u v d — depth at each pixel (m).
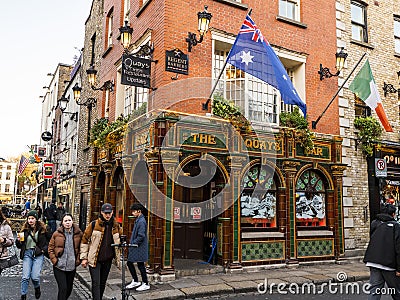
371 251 5.44
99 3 14.85
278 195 9.66
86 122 15.01
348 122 11.56
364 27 12.73
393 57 13.10
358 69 12.15
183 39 9.06
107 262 5.68
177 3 9.11
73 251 5.48
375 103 10.37
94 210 11.73
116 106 11.57
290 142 9.87
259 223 9.41
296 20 11.18
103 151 11.37
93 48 15.63
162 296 6.38
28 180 43.91
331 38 11.68
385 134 12.34
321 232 10.07
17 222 18.77
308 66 11.02
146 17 10.05
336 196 10.48
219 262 8.68
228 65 9.73
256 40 8.80
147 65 8.76
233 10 9.93
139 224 6.92
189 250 9.70
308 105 10.79
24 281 6.03
